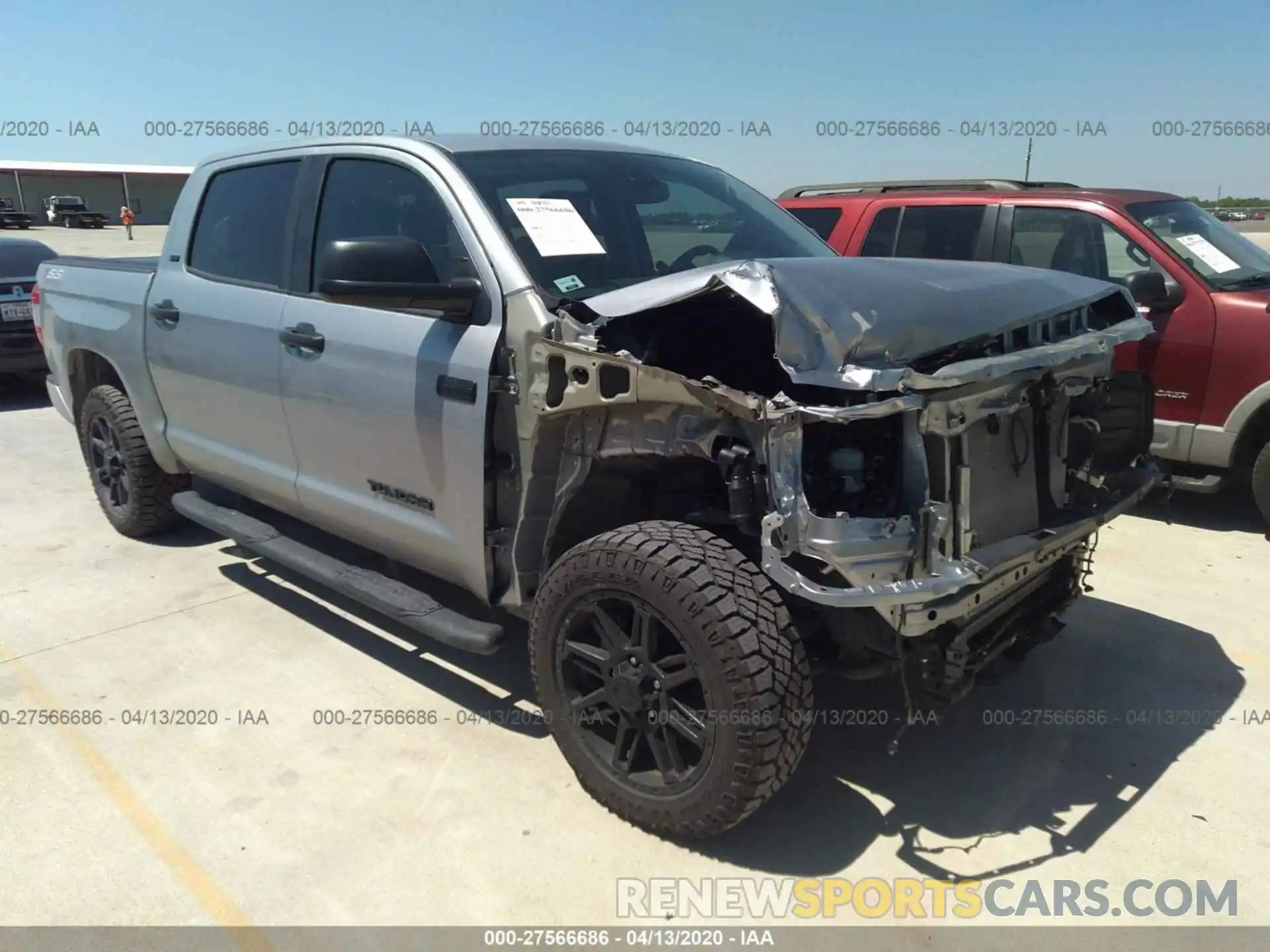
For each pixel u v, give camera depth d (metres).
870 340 2.37
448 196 3.17
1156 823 2.82
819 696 3.51
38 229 45.44
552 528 2.95
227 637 4.06
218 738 3.30
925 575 2.41
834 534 2.32
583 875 2.63
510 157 3.39
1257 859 2.67
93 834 2.82
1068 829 2.80
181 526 5.32
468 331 3.01
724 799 2.54
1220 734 3.27
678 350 2.84
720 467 2.54
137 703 3.54
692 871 2.64
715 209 3.80
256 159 4.05
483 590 3.16
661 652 2.67
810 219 7.17
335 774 3.09
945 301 2.65
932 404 2.39
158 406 4.66
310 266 3.66
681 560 2.53
